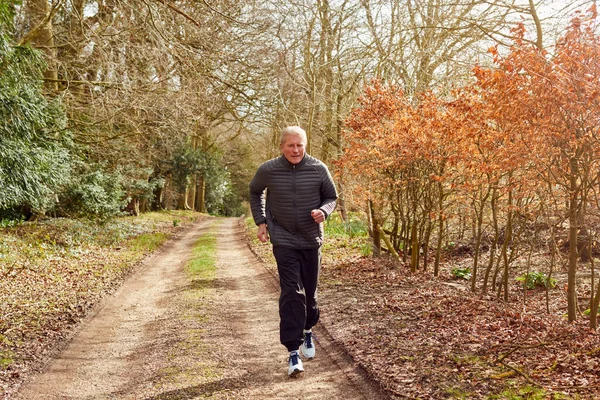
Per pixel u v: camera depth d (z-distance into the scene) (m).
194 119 16.41
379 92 9.27
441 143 8.07
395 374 3.91
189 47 13.87
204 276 10.09
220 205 51.00
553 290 7.66
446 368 3.93
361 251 12.40
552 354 4.14
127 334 6.00
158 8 12.95
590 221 5.73
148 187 28.39
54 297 7.96
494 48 4.98
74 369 4.74
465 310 6.04
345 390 3.81
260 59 15.12
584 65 4.48
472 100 6.46
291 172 4.02
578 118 4.73
